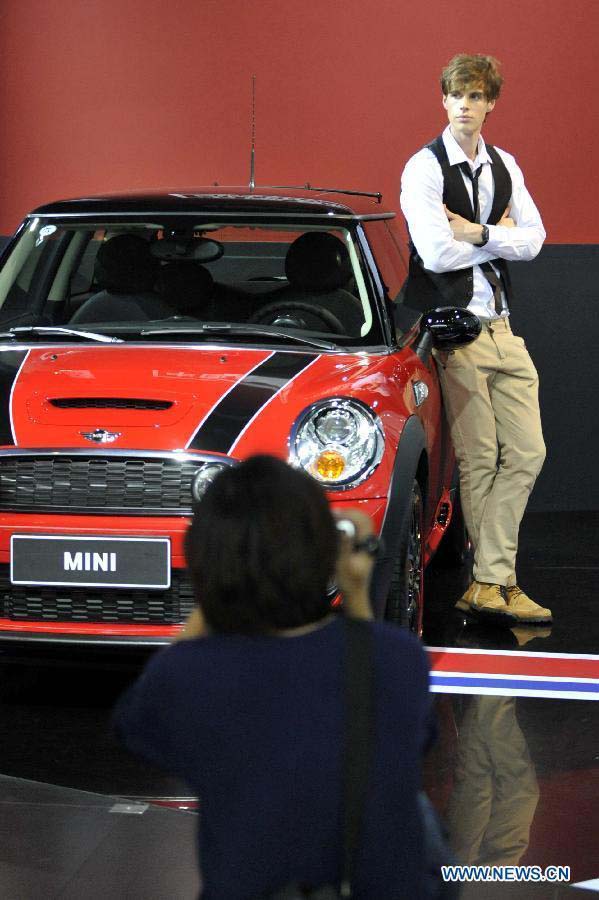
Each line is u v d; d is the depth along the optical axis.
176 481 9.02
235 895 3.41
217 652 3.60
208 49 17.00
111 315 11.22
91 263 11.72
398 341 10.91
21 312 11.30
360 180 17.27
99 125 17.08
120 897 6.68
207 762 3.49
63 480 9.11
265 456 3.85
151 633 9.08
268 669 3.56
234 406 9.34
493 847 7.36
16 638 9.23
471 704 9.98
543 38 16.97
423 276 12.20
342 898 3.41
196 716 3.51
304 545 3.67
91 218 11.52
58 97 17.02
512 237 11.99
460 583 14.20
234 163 17.22
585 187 17.25
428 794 8.16
